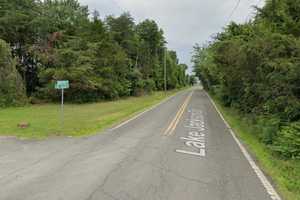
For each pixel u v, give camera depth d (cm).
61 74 3856
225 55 2706
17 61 3906
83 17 5853
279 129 1273
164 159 980
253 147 1230
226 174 832
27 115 2362
